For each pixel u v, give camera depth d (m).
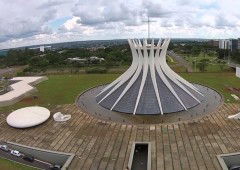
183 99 78.19
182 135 60.53
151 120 69.38
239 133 61.00
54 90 106.69
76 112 78.12
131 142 58.31
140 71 80.19
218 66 158.62
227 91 97.31
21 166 52.16
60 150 56.25
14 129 68.06
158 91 76.88
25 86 111.19
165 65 81.44
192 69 149.88
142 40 81.75
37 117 70.25
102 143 58.53
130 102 76.69
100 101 84.19
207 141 57.62
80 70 152.75
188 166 48.81
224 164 48.28
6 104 89.94
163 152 53.78
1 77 139.75
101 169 48.88
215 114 72.44
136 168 50.28
